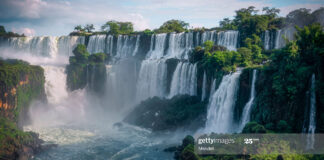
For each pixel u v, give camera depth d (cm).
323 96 4509
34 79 8900
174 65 8988
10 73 7619
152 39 11444
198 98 8188
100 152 6228
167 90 9225
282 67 5378
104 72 10400
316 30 5028
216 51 7812
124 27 14262
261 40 9156
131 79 10331
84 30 16262
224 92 6831
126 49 12138
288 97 5097
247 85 6328
